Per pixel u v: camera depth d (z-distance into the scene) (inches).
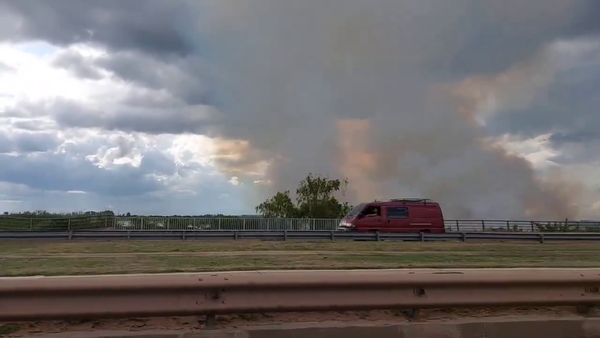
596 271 223.0
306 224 1350.9
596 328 213.3
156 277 182.4
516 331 207.9
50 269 364.8
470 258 514.0
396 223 1045.2
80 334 180.5
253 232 898.1
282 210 2101.4
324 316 205.2
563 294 216.1
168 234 875.4
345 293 195.6
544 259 505.4
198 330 186.2
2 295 169.8
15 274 327.0
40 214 1268.5
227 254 564.1
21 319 170.9
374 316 207.9
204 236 887.1
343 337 193.0
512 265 411.8
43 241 823.1
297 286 190.1
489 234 940.0
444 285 202.8
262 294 188.9
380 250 652.7
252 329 188.1
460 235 935.0
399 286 199.2
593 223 1337.4
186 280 182.5
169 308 180.5
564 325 211.9
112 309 176.7
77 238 842.2
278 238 902.4
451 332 202.2
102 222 1270.9
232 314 191.5
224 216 1312.7
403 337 197.6
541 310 227.0
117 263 429.7
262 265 404.8
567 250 687.1
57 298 174.1
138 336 180.5
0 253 579.8
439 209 1071.6
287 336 189.2
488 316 215.8
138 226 1279.5
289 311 190.9
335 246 730.8
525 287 212.2
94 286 175.2
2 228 1203.9
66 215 1282.0
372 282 195.5
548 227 1316.4
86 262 444.5
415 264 418.3
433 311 217.0
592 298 218.2
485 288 208.5
